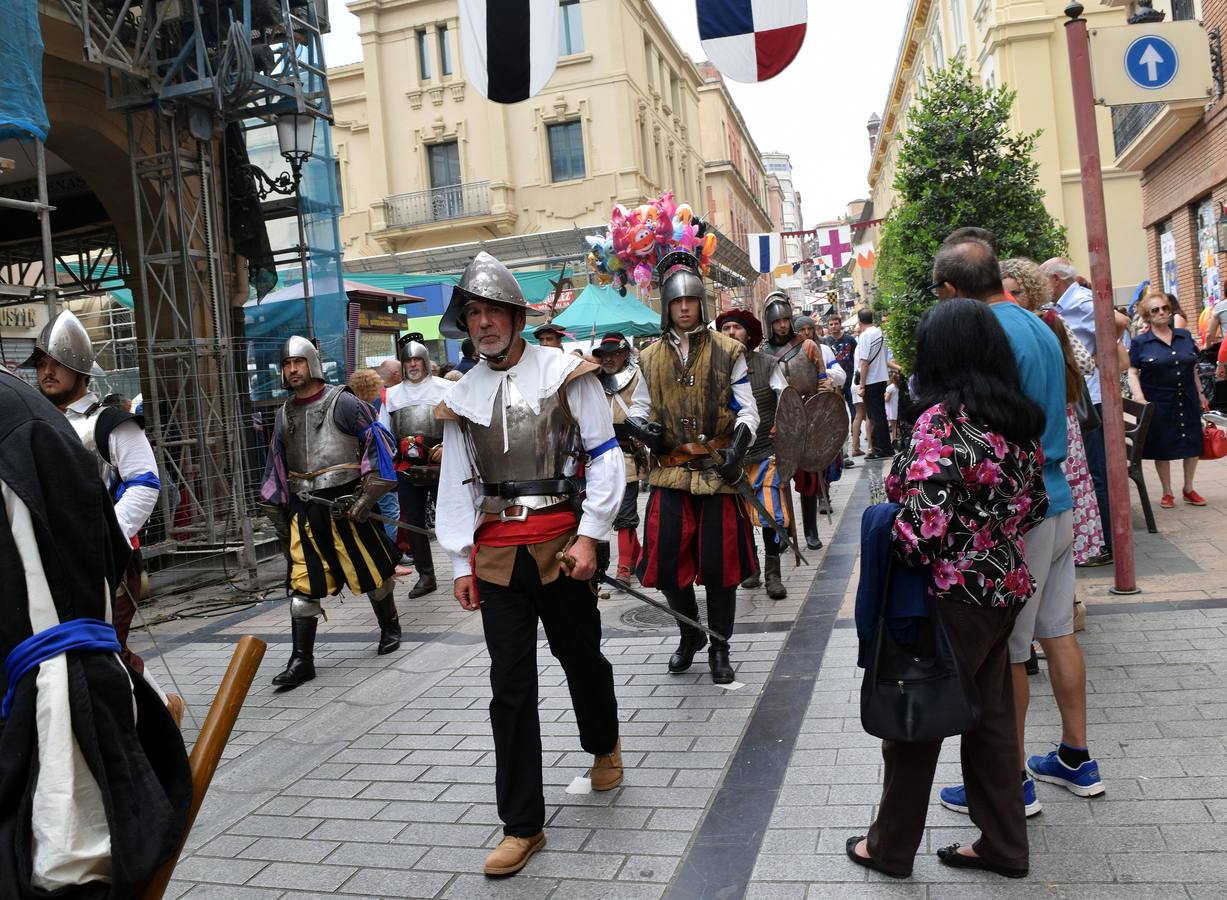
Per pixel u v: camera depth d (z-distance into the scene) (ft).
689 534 15.83
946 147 47.55
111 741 5.86
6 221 45.32
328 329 35.55
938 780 11.23
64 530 6.00
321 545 18.17
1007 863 9.02
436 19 95.50
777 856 9.92
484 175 95.04
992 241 10.73
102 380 39.86
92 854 5.64
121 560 6.86
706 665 16.76
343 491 18.30
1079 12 17.30
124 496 13.46
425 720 15.35
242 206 34.53
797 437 19.25
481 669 17.84
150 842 5.82
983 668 9.05
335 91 99.35
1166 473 25.05
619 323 45.75
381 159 96.94
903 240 48.83
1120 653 14.56
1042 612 10.40
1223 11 45.83
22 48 21.11
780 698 14.64
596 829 11.02
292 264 35.27
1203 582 17.69
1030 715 12.72
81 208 43.04
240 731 15.55
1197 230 55.62
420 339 25.61
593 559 10.95
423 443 24.50
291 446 18.43
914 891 9.02
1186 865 8.93
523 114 95.71
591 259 29.35
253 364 34.60
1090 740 11.76
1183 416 24.48
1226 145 47.32
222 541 29.19
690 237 27.55
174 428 31.48
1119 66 17.35
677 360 15.93
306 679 17.99
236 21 29.78
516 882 10.03
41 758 5.66
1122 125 61.67
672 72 119.55
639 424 15.92
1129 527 17.49
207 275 33.22
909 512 8.44
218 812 12.50
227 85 28.81
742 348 16.15
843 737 12.84
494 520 11.17
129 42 29.71
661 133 108.68
